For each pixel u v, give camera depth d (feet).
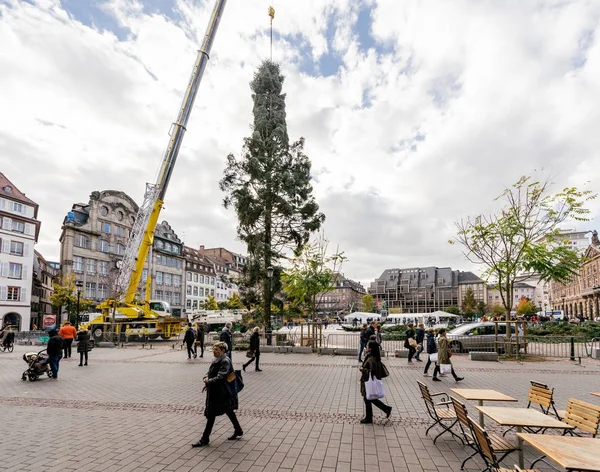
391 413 29.01
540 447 14.05
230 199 92.43
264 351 73.26
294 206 92.73
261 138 92.68
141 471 18.51
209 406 22.25
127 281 93.71
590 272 236.22
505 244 65.87
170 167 91.35
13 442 22.74
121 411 29.94
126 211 204.64
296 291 86.33
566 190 64.13
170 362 59.98
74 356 68.49
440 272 486.38
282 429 25.09
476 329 69.67
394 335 104.27
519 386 39.34
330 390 37.65
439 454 20.65
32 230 168.45
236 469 18.72
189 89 90.84
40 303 211.00
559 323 117.50
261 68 100.17
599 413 18.56
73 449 21.49
